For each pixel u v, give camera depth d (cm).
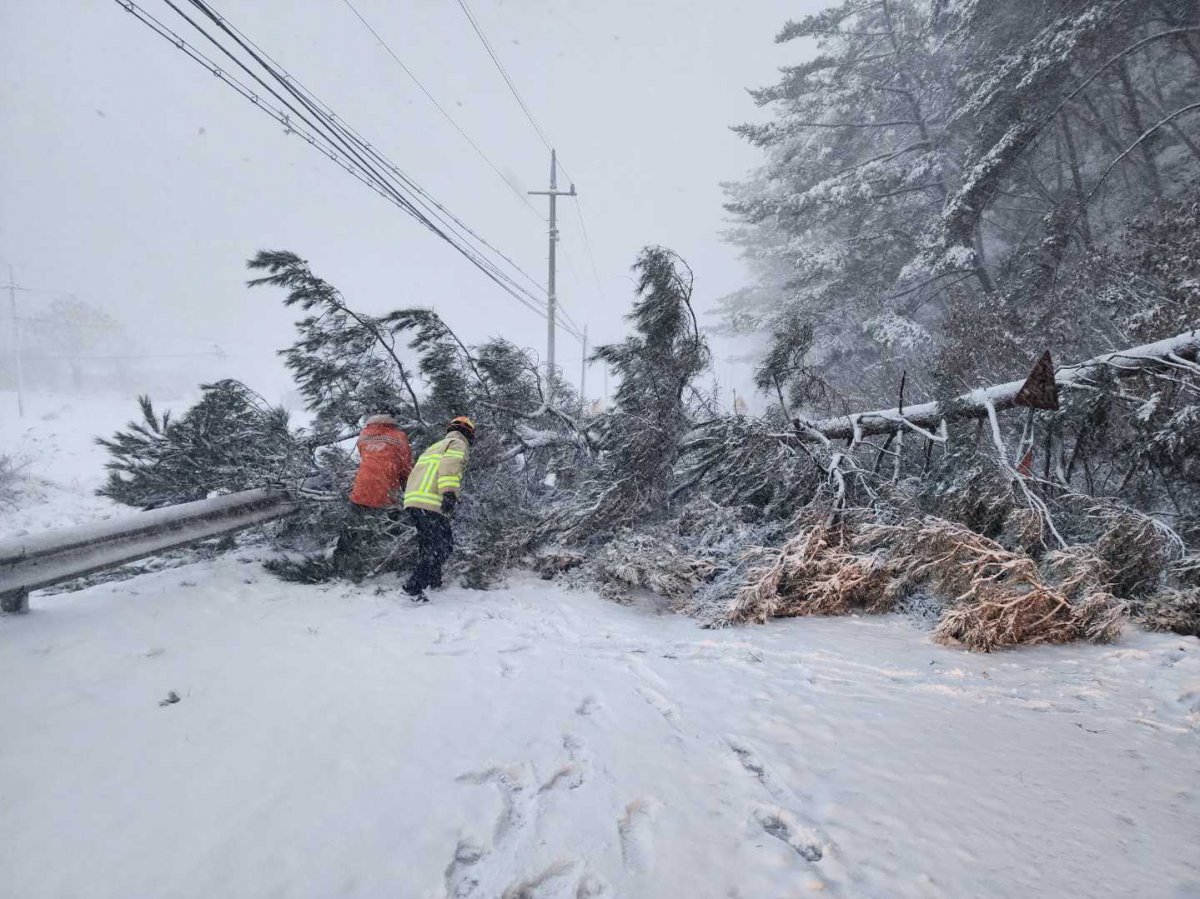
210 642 387
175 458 600
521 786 261
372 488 532
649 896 203
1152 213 1271
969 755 295
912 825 240
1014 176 1592
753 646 455
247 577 519
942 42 1759
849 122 2238
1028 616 445
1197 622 449
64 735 271
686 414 726
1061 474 659
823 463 649
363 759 268
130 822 220
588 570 602
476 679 363
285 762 262
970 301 1331
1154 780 272
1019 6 1595
